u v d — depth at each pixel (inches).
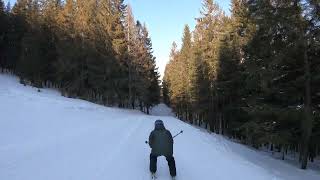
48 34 2805.1
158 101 3213.6
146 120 1214.9
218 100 1843.0
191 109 2554.1
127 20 2393.0
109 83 2272.4
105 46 2293.3
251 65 856.3
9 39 3075.8
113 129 880.9
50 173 415.5
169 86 4163.4
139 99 2608.3
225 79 1596.9
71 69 2365.9
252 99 914.1
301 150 861.2
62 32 2522.1
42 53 2765.7
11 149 530.3
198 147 687.1
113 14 2345.0
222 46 1628.9
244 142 1441.9
